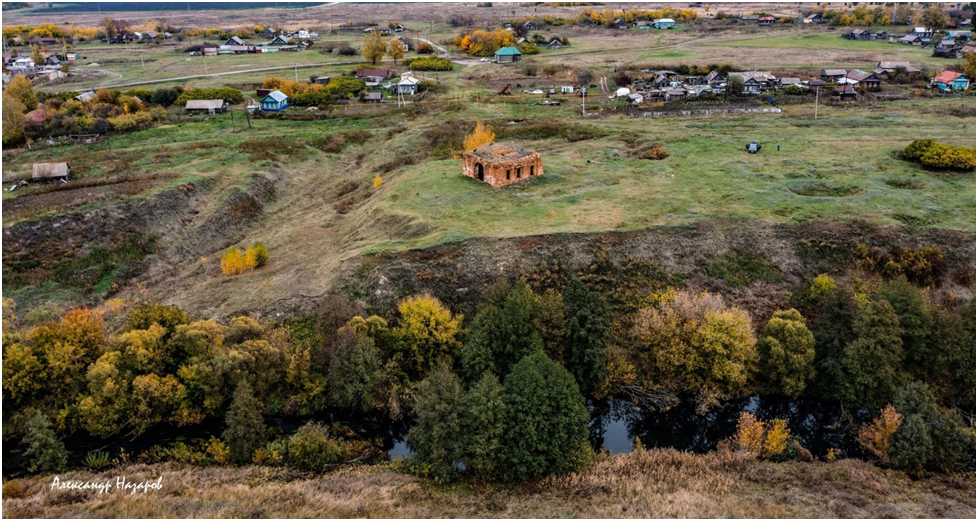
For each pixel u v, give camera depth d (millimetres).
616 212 66562
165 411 45406
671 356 48938
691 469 41688
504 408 41062
